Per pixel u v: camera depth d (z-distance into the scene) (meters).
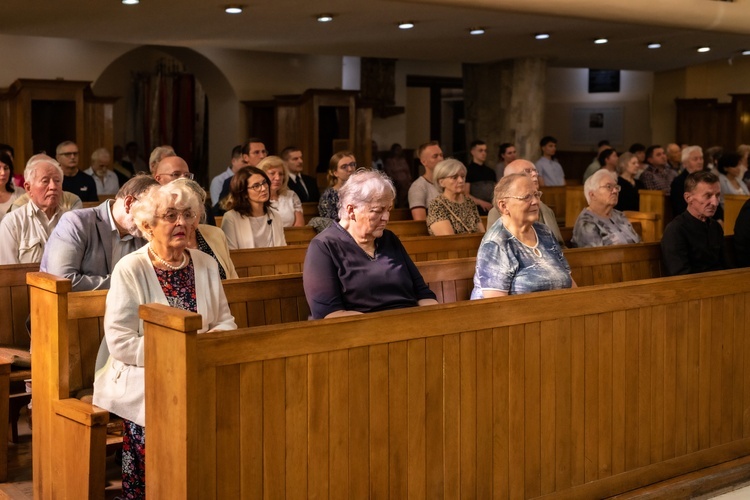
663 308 3.97
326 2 8.33
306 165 12.53
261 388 2.91
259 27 9.95
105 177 9.98
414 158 17.27
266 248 5.16
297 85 14.03
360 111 12.92
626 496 3.86
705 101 16.45
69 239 4.07
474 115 14.00
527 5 8.88
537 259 4.23
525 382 3.55
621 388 3.86
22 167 10.48
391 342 3.18
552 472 3.67
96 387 3.53
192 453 2.76
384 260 4.01
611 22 9.73
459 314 3.34
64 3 8.23
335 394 3.07
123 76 16.08
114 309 3.43
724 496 4.08
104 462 3.34
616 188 5.65
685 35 11.12
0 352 4.22
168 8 8.56
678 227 5.34
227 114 13.56
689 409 4.11
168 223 3.48
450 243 5.88
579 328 3.70
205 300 3.60
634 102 18.27
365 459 3.16
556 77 19.42
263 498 2.95
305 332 2.98
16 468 4.19
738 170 9.73
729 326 4.23
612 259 5.39
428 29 10.24
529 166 5.58
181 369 2.74
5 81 11.75
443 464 3.36
